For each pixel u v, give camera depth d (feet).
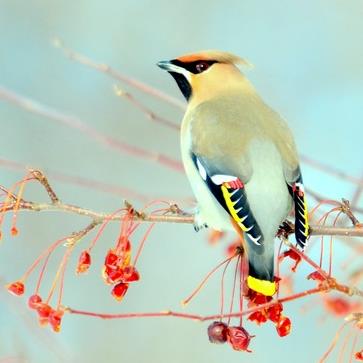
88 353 45.55
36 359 41.47
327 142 49.11
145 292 47.47
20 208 26.12
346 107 49.80
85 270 25.59
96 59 53.47
